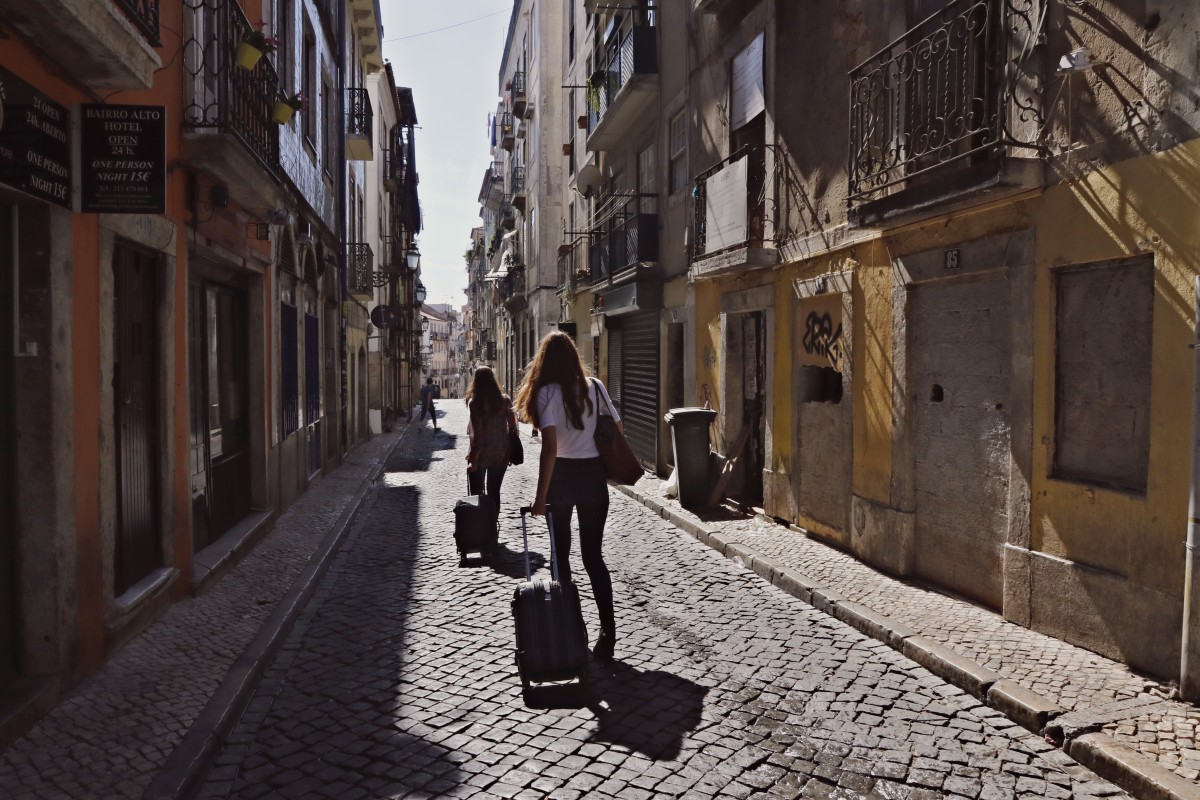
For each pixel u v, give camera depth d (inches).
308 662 205.3
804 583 266.7
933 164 252.2
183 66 254.5
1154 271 179.9
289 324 449.1
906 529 274.1
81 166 173.9
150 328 238.5
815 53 339.3
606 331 717.3
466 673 195.8
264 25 386.3
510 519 410.3
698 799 135.8
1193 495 167.2
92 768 141.3
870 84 278.7
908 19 274.1
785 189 370.3
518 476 613.6
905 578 274.1
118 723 159.5
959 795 138.5
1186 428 172.9
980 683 180.5
